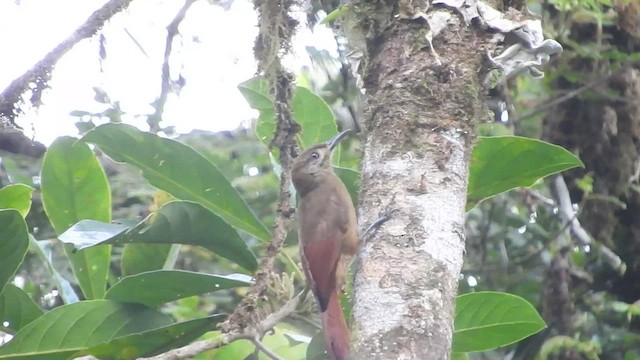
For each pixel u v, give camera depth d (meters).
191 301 11.47
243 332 6.12
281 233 6.62
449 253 5.71
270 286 6.66
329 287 6.98
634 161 13.39
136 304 6.74
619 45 13.72
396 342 5.31
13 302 6.93
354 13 6.78
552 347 12.03
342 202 9.15
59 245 12.63
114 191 13.73
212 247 6.88
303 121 7.97
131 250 7.68
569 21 13.17
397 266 5.59
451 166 6.02
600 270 13.17
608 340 12.53
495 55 6.53
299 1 7.68
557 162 7.16
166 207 6.47
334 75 14.22
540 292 13.32
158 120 11.37
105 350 6.62
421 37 6.42
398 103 6.23
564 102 13.55
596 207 13.20
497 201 13.94
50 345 6.63
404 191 5.89
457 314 7.30
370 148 6.25
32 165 13.09
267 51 7.50
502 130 12.95
